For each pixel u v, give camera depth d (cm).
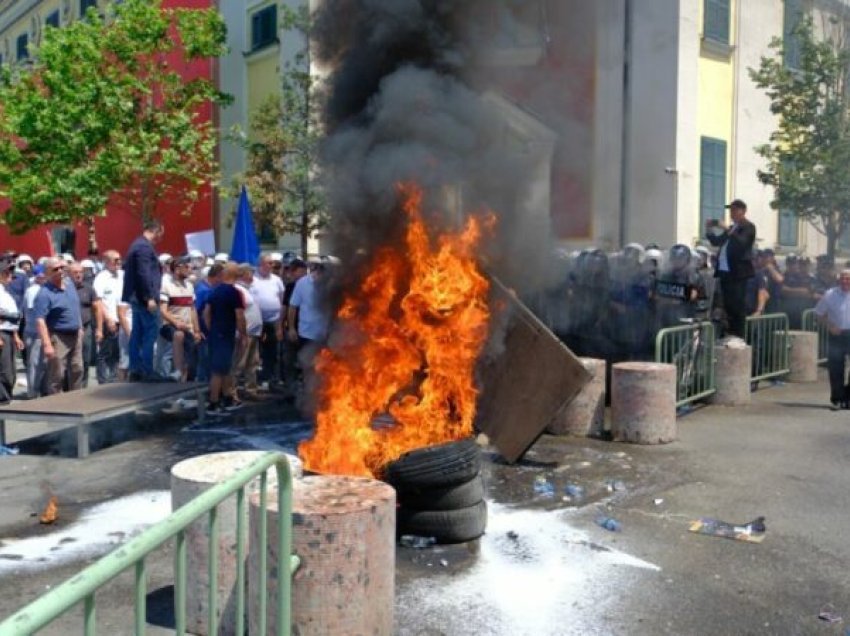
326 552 331
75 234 2586
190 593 372
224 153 1970
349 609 335
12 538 500
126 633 374
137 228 2225
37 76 1859
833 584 433
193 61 1931
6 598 412
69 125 1702
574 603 407
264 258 1071
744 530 510
